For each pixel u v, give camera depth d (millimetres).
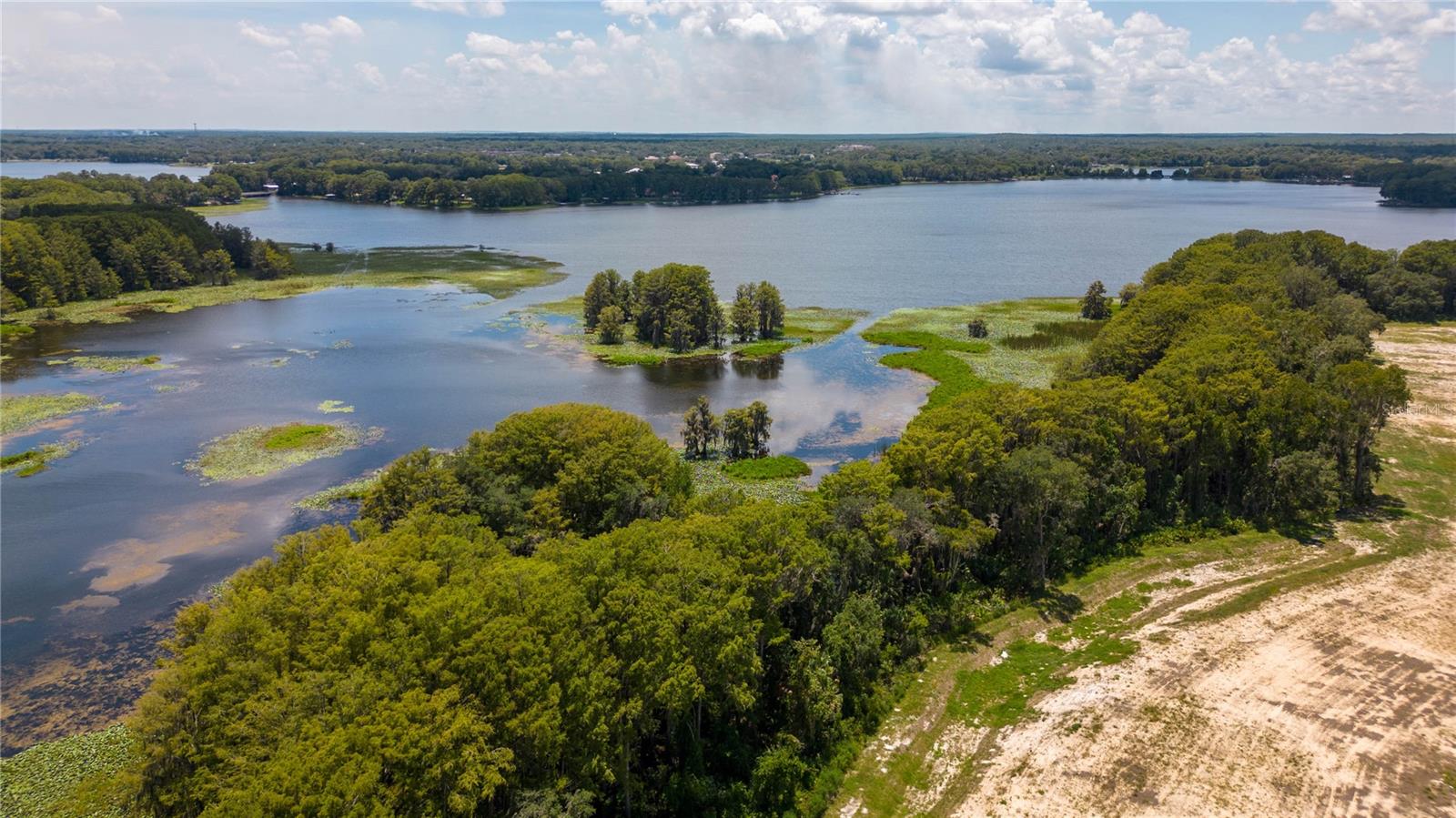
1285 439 77812
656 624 42906
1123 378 89938
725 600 46375
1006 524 69000
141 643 61812
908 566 62969
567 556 47469
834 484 62688
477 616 40250
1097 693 52938
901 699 53625
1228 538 73688
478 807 38094
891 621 57781
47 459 95125
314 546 53875
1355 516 77062
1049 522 69188
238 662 40000
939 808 44656
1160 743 48188
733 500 61125
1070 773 46375
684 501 66938
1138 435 74250
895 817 44281
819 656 51125
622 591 43875
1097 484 70438
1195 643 57906
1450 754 46531
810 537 57094
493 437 73625
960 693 54156
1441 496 81062
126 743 50750
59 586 69500
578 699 39531
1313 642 57500
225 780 35469
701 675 44938
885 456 70562
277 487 88812
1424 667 54375
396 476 65562
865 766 48094
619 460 68000
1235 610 61906
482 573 46281
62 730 52500
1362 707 50656
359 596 43000
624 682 43188
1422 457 90562
